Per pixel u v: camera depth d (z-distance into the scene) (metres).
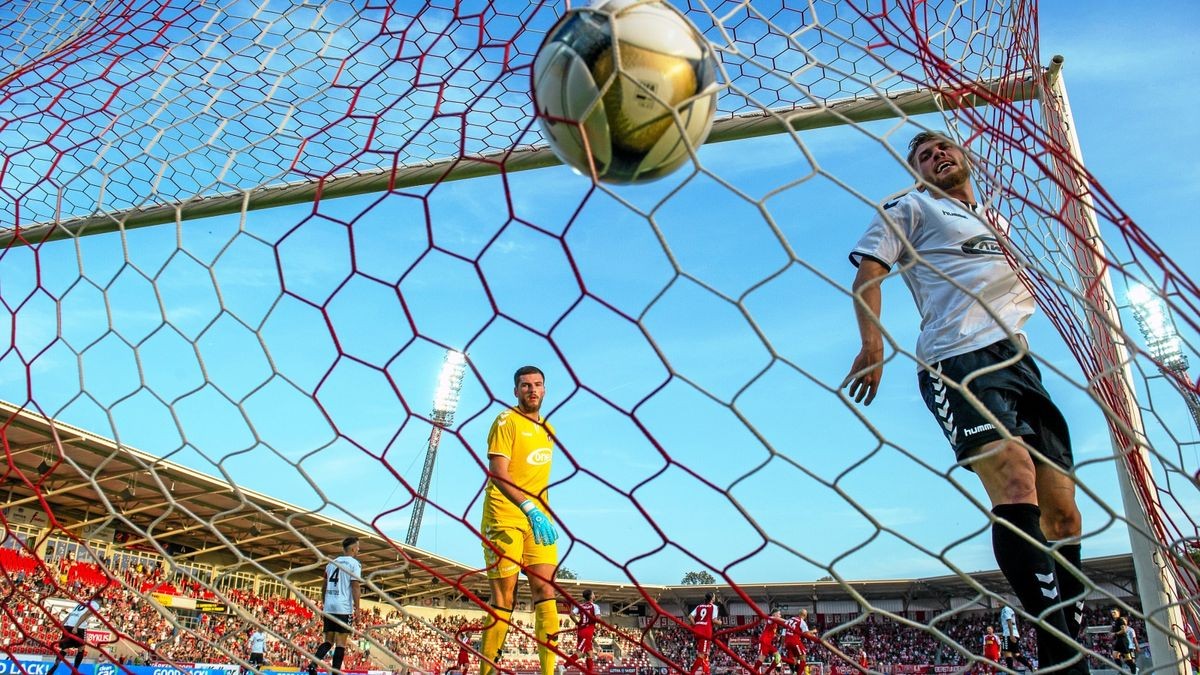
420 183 4.38
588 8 1.77
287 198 4.45
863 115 3.70
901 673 30.42
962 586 34.47
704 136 1.80
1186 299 1.73
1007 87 3.33
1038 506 2.51
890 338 1.43
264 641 11.66
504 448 3.96
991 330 2.74
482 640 3.71
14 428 13.30
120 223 2.49
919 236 3.01
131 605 12.06
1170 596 2.72
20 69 3.19
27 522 16.72
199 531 19.92
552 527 3.57
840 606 38.09
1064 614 2.31
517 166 4.25
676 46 1.69
